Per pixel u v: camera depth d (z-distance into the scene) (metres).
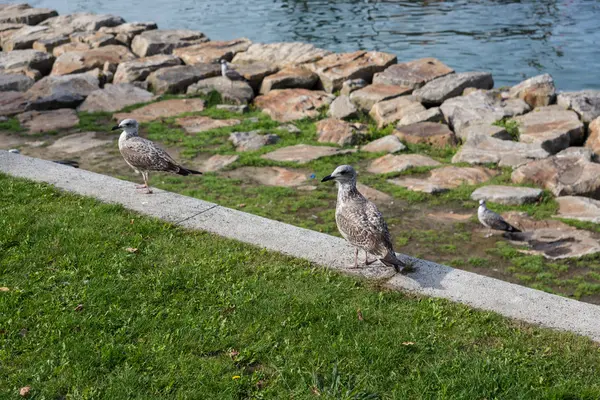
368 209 7.14
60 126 16.47
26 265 7.14
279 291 6.73
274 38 29.47
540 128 14.95
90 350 5.72
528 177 12.34
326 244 7.81
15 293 6.53
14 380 5.35
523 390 5.29
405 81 18.66
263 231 8.12
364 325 6.19
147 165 9.98
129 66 20.44
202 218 8.47
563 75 23.53
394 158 13.84
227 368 5.60
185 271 7.08
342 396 5.21
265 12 34.97
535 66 24.56
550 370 5.59
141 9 37.50
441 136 15.00
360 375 5.48
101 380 5.43
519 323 6.25
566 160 12.75
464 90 17.94
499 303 6.55
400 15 32.88
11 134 15.87
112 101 18.17
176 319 6.21
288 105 17.77
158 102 18.17
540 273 9.19
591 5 33.09
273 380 5.48
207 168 13.60
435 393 5.29
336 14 33.69
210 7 37.22
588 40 27.44
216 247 7.68
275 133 15.73
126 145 10.17
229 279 6.94
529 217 10.99
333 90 19.28
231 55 22.48
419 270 7.21
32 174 9.91
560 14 31.67
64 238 7.76
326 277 7.04
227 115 17.22
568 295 8.63
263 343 5.90
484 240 10.33
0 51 25.03
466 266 9.48
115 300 6.53
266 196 11.95
